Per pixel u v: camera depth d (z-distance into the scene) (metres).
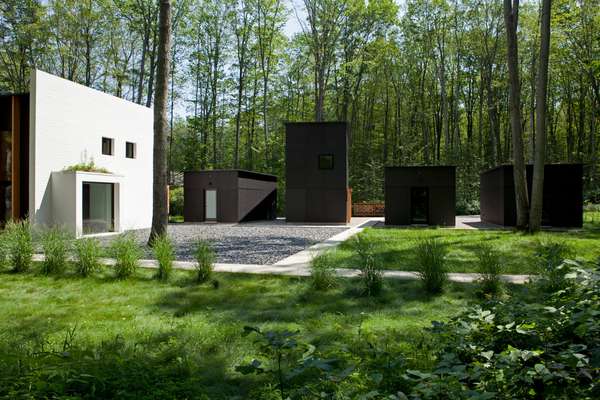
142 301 5.61
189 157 33.28
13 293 6.12
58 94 14.67
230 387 2.95
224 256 9.57
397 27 32.69
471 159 34.06
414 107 37.31
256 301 5.57
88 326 4.47
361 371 2.87
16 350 3.46
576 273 2.62
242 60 32.06
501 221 17.81
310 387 2.14
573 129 36.09
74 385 2.38
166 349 3.69
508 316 2.55
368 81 35.75
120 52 31.33
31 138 13.77
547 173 16.81
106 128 17.03
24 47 27.20
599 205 23.36
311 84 37.25
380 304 5.37
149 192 19.72
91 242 7.88
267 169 33.09
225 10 31.55
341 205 20.56
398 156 36.84
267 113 37.50
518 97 14.18
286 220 20.98
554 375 1.79
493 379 2.00
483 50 30.94
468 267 7.72
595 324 2.00
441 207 18.84
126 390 2.41
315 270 6.47
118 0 27.00
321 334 4.11
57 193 14.36
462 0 30.08
